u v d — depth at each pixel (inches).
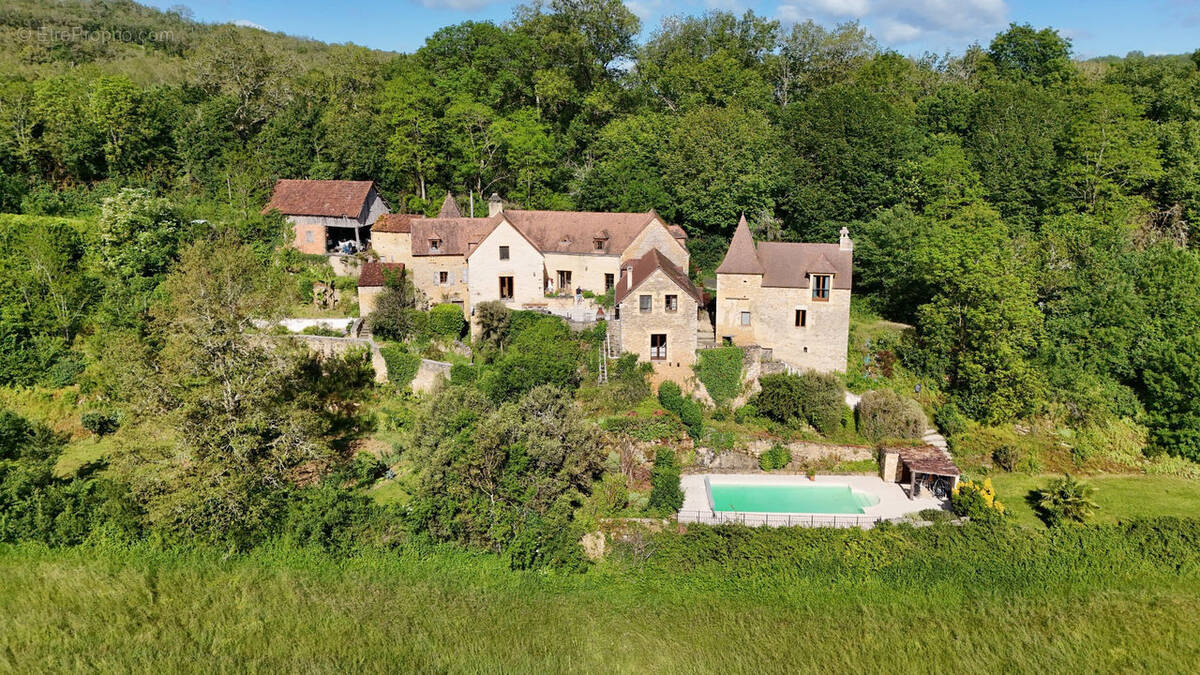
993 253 2246.6
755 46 3796.8
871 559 1608.0
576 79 3503.9
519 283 2463.1
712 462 2017.7
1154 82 3459.6
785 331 2279.8
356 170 3095.5
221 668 1380.4
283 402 1820.9
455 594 1555.1
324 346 2269.9
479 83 3302.2
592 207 2923.2
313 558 1621.6
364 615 1503.4
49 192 2923.2
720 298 2289.6
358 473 1886.1
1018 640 1469.0
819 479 1975.9
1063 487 1795.0
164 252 2586.1
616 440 1961.1
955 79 3772.1
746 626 1497.3
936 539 1641.2
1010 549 1630.2
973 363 2166.6
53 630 1449.3
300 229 2805.1
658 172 2965.1
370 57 3831.2
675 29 3779.5
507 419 1705.2
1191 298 2269.9
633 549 1632.6
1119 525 1713.8
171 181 3142.2
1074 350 2263.8
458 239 2551.7
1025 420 2164.1
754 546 1617.9
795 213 2876.5
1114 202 2691.9
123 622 1469.0
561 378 2087.8
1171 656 1427.2
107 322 2293.3
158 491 1659.7
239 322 1749.5
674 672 1392.7
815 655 1437.0
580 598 1562.5
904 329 2485.2
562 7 3444.9
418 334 2374.5
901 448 2000.5
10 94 3053.6
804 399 2074.3
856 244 2652.6
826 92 2999.5
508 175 3139.8
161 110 3233.3
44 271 2332.7
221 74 3523.6
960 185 2760.8
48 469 1781.5
